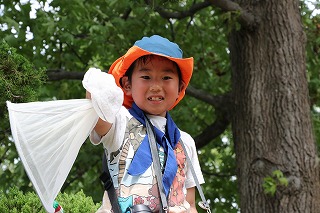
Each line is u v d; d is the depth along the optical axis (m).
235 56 7.63
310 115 7.23
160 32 9.98
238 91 7.51
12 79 4.21
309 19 8.73
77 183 10.84
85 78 2.49
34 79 4.31
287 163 6.95
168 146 2.77
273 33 7.38
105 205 2.74
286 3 7.47
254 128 7.18
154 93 2.78
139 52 2.77
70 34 8.99
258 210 6.95
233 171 10.98
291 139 7.03
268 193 6.85
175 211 2.70
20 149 2.34
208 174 11.00
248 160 7.16
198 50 10.32
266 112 7.17
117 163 2.68
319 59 9.38
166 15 9.20
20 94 4.21
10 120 2.36
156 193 2.67
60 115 2.45
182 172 2.83
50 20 8.77
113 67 2.97
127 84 2.90
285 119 7.10
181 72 2.87
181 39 10.26
